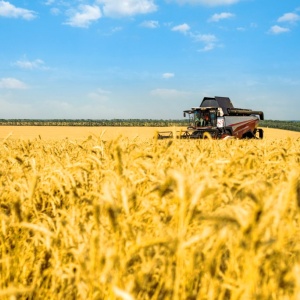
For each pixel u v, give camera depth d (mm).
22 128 79438
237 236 2227
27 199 3613
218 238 2021
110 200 2334
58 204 3912
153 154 4402
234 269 2326
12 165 5605
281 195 2207
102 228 2783
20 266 2871
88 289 2387
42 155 7070
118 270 2162
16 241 2949
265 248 1877
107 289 2240
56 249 2852
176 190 2250
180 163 4281
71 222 3047
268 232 2035
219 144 9453
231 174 3375
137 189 3533
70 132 63312
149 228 2904
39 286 2805
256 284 2086
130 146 5488
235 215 1946
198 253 2240
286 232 2312
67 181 3771
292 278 1961
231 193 3062
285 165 4883
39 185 3840
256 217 1833
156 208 2893
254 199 1836
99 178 4543
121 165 3391
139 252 2406
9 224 3004
